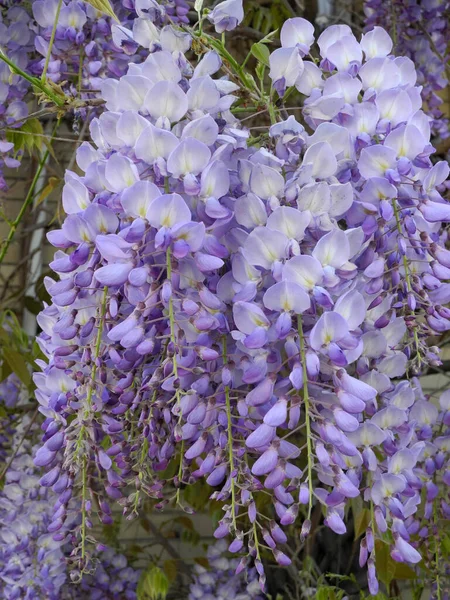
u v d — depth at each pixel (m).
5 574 0.94
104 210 0.56
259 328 0.53
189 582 1.31
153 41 0.63
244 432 0.57
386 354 0.61
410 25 1.06
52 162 1.21
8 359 0.94
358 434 0.59
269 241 0.54
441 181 0.59
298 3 1.00
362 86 0.62
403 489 0.60
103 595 1.13
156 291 0.54
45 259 1.40
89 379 0.57
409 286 0.58
